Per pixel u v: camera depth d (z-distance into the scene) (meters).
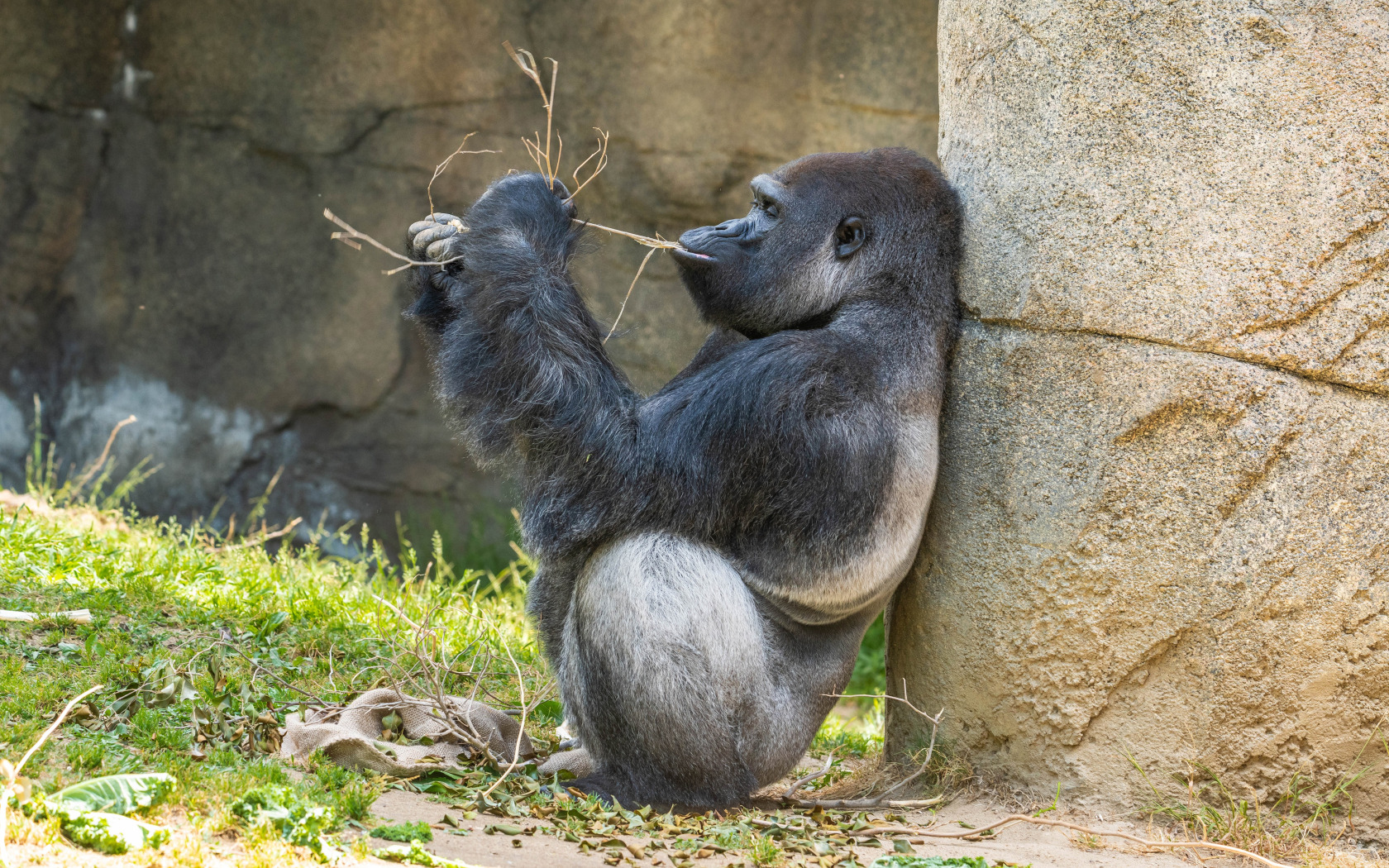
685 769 7.86
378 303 21.86
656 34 21.05
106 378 22.20
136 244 22.16
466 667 11.12
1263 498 7.67
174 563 12.31
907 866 6.74
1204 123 7.67
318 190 21.88
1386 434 7.61
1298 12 7.57
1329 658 7.68
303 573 13.80
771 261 8.66
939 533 8.72
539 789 7.82
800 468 7.81
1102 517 7.89
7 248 21.98
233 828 5.94
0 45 21.62
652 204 21.44
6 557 11.26
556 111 21.45
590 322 8.26
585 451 7.81
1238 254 7.63
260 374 22.12
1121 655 7.94
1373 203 7.52
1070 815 8.03
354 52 21.50
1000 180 8.41
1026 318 8.15
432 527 21.55
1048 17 8.09
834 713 16.39
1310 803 7.78
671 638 7.72
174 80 21.83
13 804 5.57
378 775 7.61
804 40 20.92
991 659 8.37
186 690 8.36
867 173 8.62
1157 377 7.74
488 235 8.22
